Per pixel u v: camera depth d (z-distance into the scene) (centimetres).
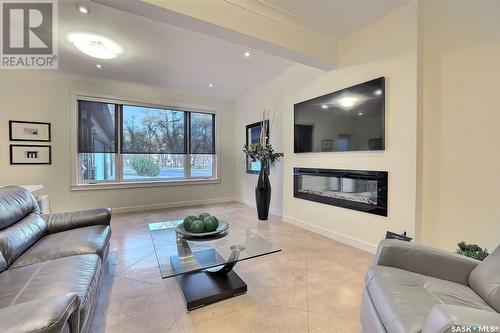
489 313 77
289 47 252
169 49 311
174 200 520
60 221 221
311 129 334
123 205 467
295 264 237
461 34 207
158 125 505
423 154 229
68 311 84
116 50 312
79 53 321
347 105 282
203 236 197
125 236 319
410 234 228
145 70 386
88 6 223
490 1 193
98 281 150
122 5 178
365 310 130
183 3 190
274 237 317
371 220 263
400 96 234
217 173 570
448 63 215
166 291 189
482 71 198
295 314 162
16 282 124
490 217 195
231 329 148
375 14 243
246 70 389
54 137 410
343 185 294
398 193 237
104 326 149
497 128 191
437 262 135
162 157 511
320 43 278
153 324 152
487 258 128
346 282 203
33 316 75
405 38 229
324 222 323
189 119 541
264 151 396
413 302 107
